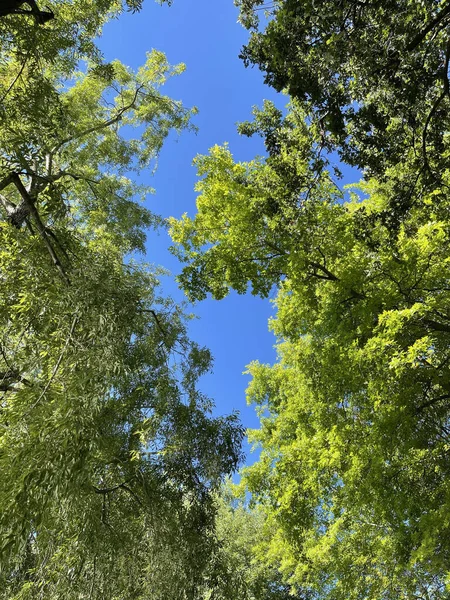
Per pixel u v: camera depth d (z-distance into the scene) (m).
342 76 5.40
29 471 2.98
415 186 6.83
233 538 16.83
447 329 6.94
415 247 6.94
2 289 4.39
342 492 7.65
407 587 7.92
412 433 7.18
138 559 6.28
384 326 6.50
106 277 4.54
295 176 7.37
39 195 5.07
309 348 9.87
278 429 12.10
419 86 5.33
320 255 8.88
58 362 3.55
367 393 7.42
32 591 4.66
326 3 4.82
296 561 10.84
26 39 4.98
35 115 4.52
